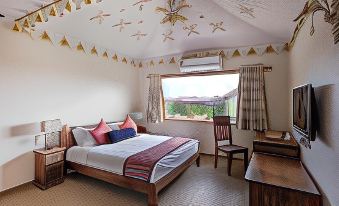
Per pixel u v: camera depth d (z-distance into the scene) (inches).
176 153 120.4
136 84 220.1
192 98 198.7
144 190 100.0
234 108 179.5
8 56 115.9
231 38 161.0
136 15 144.7
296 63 118.6
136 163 103.7
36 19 110.2
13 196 109.9
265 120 157.6
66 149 136.6
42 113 132.4
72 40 151.4
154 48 196.4
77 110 156.3
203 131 189.0
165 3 133.3
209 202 104.2
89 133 146.2
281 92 155.9
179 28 160.6
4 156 113.9
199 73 189.8
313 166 79.5
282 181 77.7
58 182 125.4
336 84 54.4
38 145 129.0
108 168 113.1
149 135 175.2
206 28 153.3
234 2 107.8
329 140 60.6
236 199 107.0
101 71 177.5
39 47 131.1
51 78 138.1
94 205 101.7
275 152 112.6
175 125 203.2
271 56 158.9
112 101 189.0
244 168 145.5
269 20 114.8
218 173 142.6
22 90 122.2
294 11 87.4
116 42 176.1
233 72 174.6
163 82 214.2
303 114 77.9
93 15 134.2
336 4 50.4
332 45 56.7
